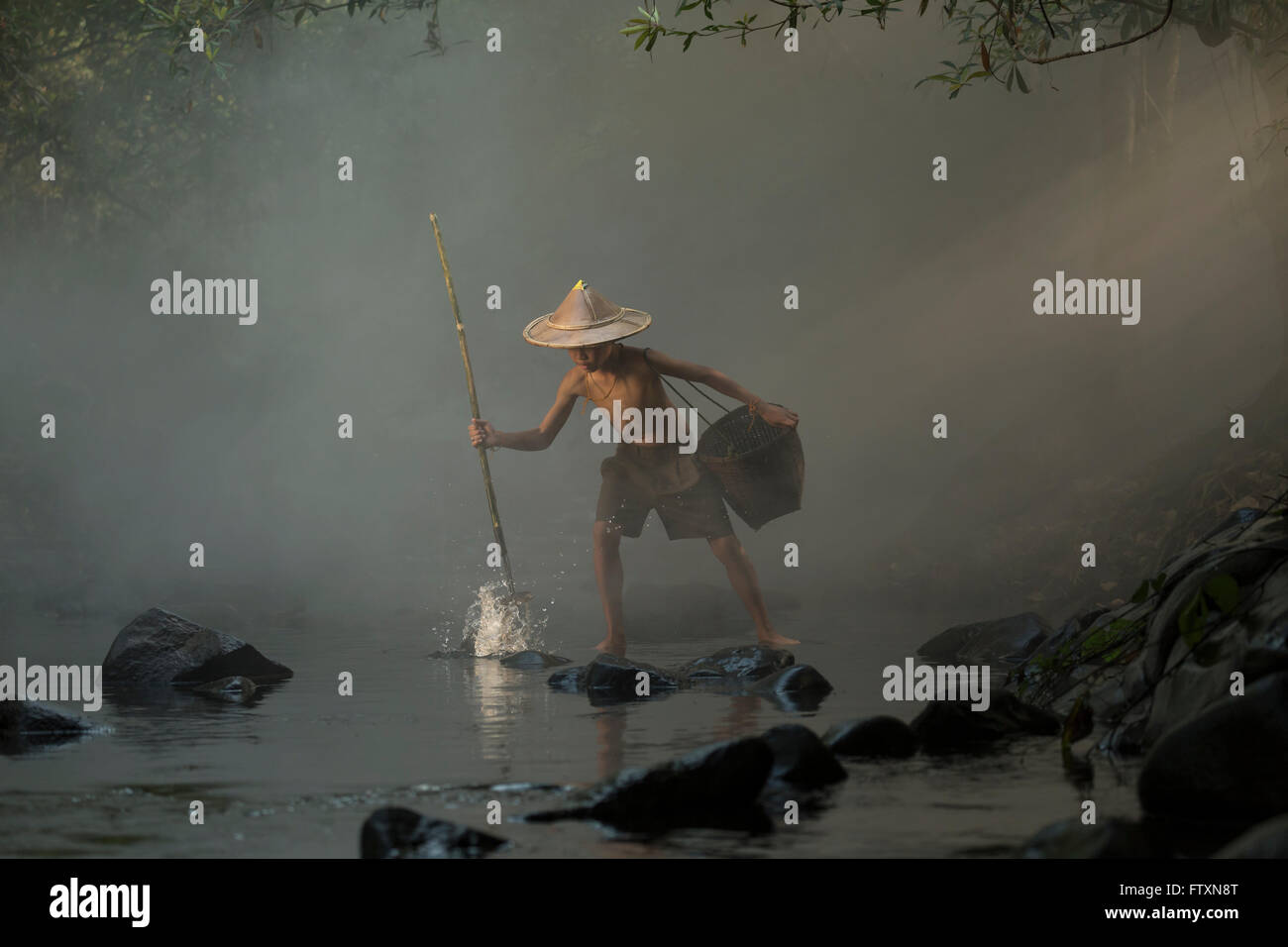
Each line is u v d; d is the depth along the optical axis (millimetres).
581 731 4980
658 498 7750
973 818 3492
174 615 6930
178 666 6684
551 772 4188
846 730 4480
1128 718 4492
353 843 3334
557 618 10000
